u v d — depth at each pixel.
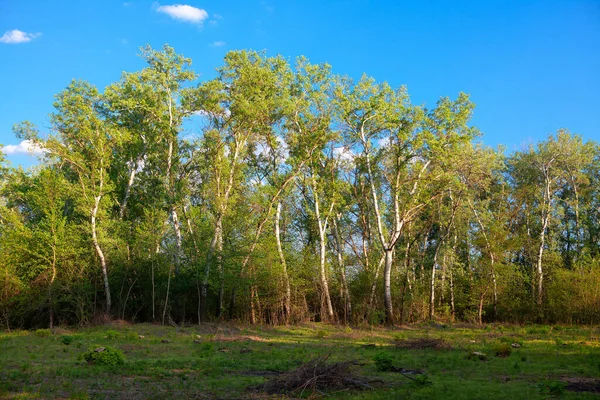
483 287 36.47
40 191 30.59
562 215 41.31
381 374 13.28
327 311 35.09
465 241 40.72
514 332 27.30
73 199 33.97
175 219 34.56
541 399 10.16
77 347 18.70
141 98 35.91
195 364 14.80
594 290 33.00
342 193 38.47
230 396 10.79
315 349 19.23
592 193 44.44
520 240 37.25
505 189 44.06
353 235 39.53
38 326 29.19
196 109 35.72
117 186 37.66
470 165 33.78
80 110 35.66
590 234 44.16
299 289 34.66
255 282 32.44
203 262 32.38
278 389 11.28
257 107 31.58
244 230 33.47
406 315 34.62
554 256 38.22
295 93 34.56
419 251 40.72
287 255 35.34
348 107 32.41
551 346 19.47
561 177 42.44
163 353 17.66
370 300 33.31
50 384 11.49
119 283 31.98
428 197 32.72
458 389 11.12
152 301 32.00
